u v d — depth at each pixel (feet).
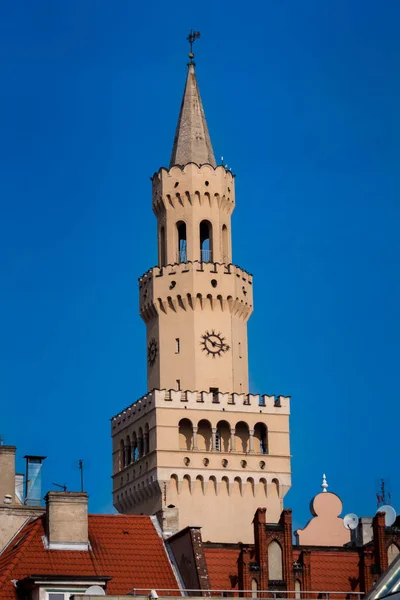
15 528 453.58
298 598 440.04
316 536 552.82
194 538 436.35
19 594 413.39
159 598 382.83
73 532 435.12
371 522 508.53
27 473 506.48
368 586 460.96
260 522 467.93
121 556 439.22
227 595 446.60
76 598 376.68
